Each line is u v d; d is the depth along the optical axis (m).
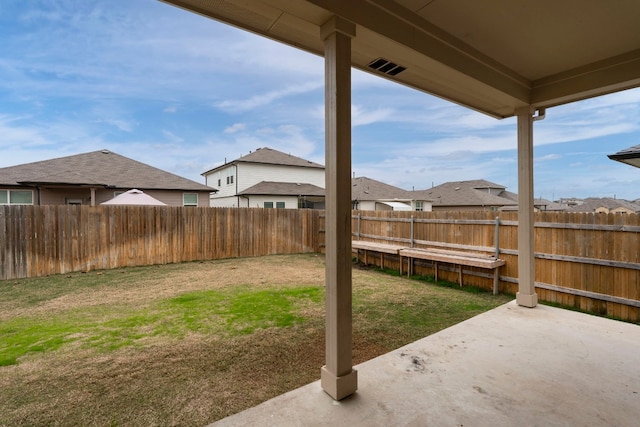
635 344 2.79
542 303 4.55
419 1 2.15
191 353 2.97
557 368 2.38
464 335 3.01
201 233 8.48
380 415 1.84
